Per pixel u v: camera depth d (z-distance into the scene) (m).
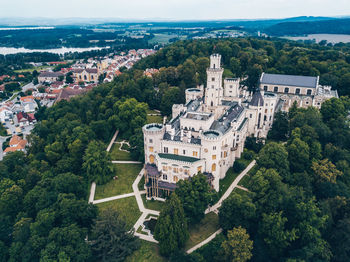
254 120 143.38
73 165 130.88
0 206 103.12
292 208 90.31
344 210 96.06
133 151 138.75
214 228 95.38
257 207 92.69
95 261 86.06
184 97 186.88
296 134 125.25
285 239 84.06
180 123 120.94
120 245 85.06
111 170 123.00
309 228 84.62
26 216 100.12
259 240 89.19
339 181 106.12
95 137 153.00
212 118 121.88
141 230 95.12
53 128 160.12
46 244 84.44
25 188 114.75
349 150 127.81
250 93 186.88
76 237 83.88
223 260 80.81
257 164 120.12
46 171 119.50
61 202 95.12
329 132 130.38
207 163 105.88
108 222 86.12
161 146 112.75
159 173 107.94
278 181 98.56
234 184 116.06
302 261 76.69
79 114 177.88
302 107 159.00
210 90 144.62
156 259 84.75
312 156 120.69
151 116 190.00
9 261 83.81
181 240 84.44
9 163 131.75
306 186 104.38
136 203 108.19
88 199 111.75
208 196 95.81
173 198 85.75
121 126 160.38
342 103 153.88
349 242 84.12
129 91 198.88
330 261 86.31
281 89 186.88
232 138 124.81
